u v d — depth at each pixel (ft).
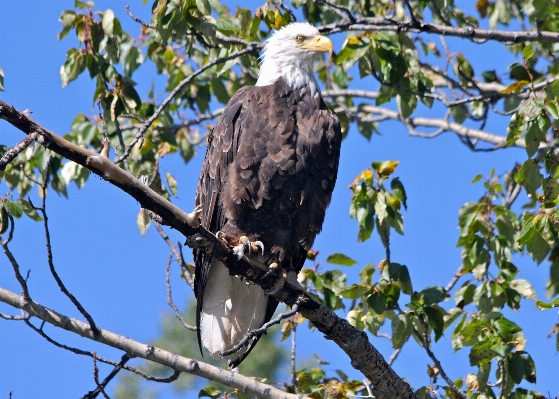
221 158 34.35
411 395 31.50
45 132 23.32
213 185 34.53
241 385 31.60
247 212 33.86
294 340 34.53
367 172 35.24
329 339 30.42
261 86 35.17
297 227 34.35
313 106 34.63
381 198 34.60
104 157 24.41
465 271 36.68
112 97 39.45
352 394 33.94
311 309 29.53
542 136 32.68
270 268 30.99
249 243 33.68
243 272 30.45
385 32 38.24
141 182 25.55
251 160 33.42
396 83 38.45
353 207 35.27
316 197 34.19
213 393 33.30
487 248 36.04
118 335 30.83
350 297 34.50
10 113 22.81
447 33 38.17
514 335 32.71
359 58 37.81
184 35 39.45
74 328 30.37
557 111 32.53
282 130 33.55
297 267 35.94
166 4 37.22
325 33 38.86
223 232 34.06
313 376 35.19
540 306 31.81
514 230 36.06
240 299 35.37
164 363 31.17
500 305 34.86
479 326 32.94
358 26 38.86
